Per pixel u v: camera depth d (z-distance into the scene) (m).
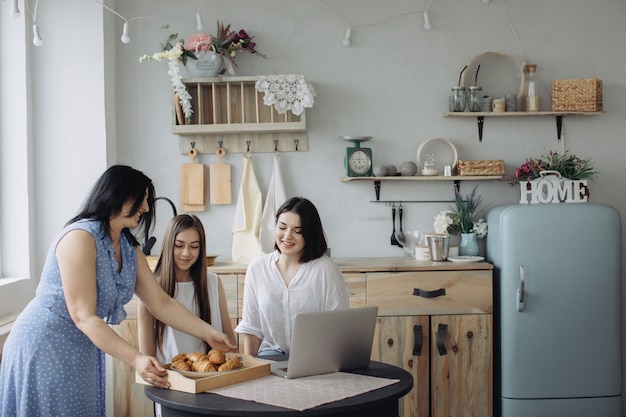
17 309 4.10
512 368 4.13
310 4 4.65
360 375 2.59
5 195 4.30
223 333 3.00
